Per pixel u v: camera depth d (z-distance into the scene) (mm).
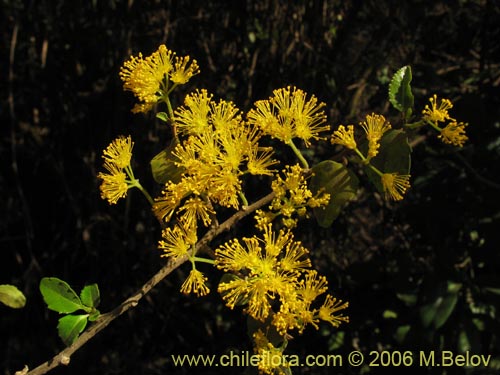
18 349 400
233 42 348
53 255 390
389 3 321
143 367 379
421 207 252
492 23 311
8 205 394
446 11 323
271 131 124
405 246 317
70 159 378
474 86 298
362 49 352
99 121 365
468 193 244
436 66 328
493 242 241
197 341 374
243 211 123
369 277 271
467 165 239
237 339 352
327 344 283
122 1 343
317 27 343
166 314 374
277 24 343
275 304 145
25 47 366
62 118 372
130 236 365
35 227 396
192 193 124
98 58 360
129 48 342
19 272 403
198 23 344
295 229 342
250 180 331
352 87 338
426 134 274
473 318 240
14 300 119
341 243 359
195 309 364
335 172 124
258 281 118
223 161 120
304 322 122
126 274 374
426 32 325
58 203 390
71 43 358
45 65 364
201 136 125
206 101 126
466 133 242
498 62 322
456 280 240
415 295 255
